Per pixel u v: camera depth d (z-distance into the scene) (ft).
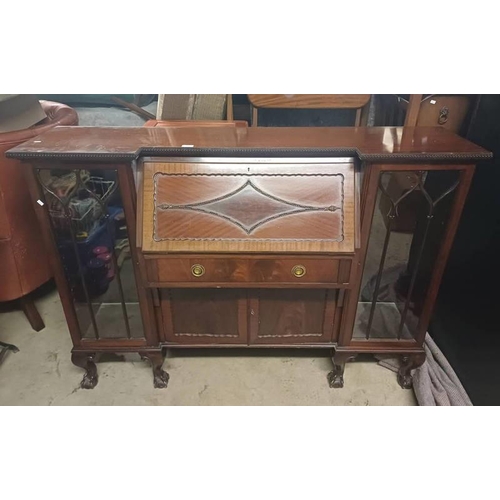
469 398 4.71
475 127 4.79
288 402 4.76
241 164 3.95
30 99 5.48
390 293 5.05
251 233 3.89
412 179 4.01
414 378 4.87
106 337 4.75
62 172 3.95
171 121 5.96
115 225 4.36
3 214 4.96
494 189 4.36
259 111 6.65
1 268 5.24
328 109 6.55
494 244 4.32
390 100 6.07
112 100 9.23
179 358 5.36
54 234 4.15
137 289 4.36
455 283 5.14
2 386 4.97
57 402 4.77
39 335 5.73
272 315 4.59
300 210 3.92
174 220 3.91
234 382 5.02
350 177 3.93
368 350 4.69
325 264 3.97
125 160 3.73
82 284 4.58
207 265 3.97
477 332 4.63
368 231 4.02
